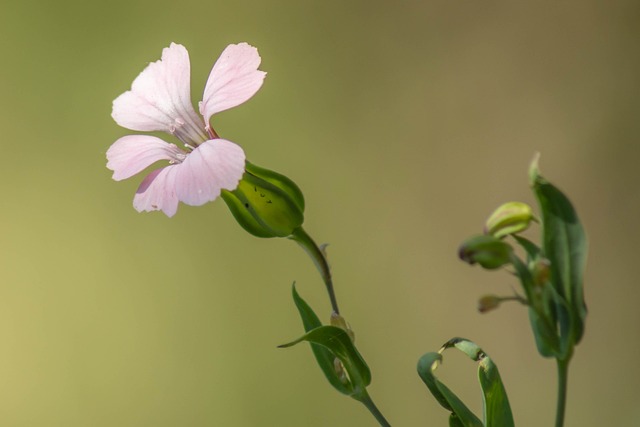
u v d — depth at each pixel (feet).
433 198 2.39
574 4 2.33
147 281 2.36
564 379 1.07
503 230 1.07
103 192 2.40
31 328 2.38
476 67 2.38
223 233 2.34
